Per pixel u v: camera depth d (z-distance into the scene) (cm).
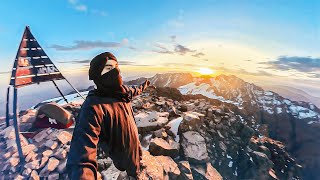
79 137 137
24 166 588
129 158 183
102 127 154
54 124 741
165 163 575
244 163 788
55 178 552
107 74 158
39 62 768
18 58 720
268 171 791
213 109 930
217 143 782
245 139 852
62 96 900
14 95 695
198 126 783
